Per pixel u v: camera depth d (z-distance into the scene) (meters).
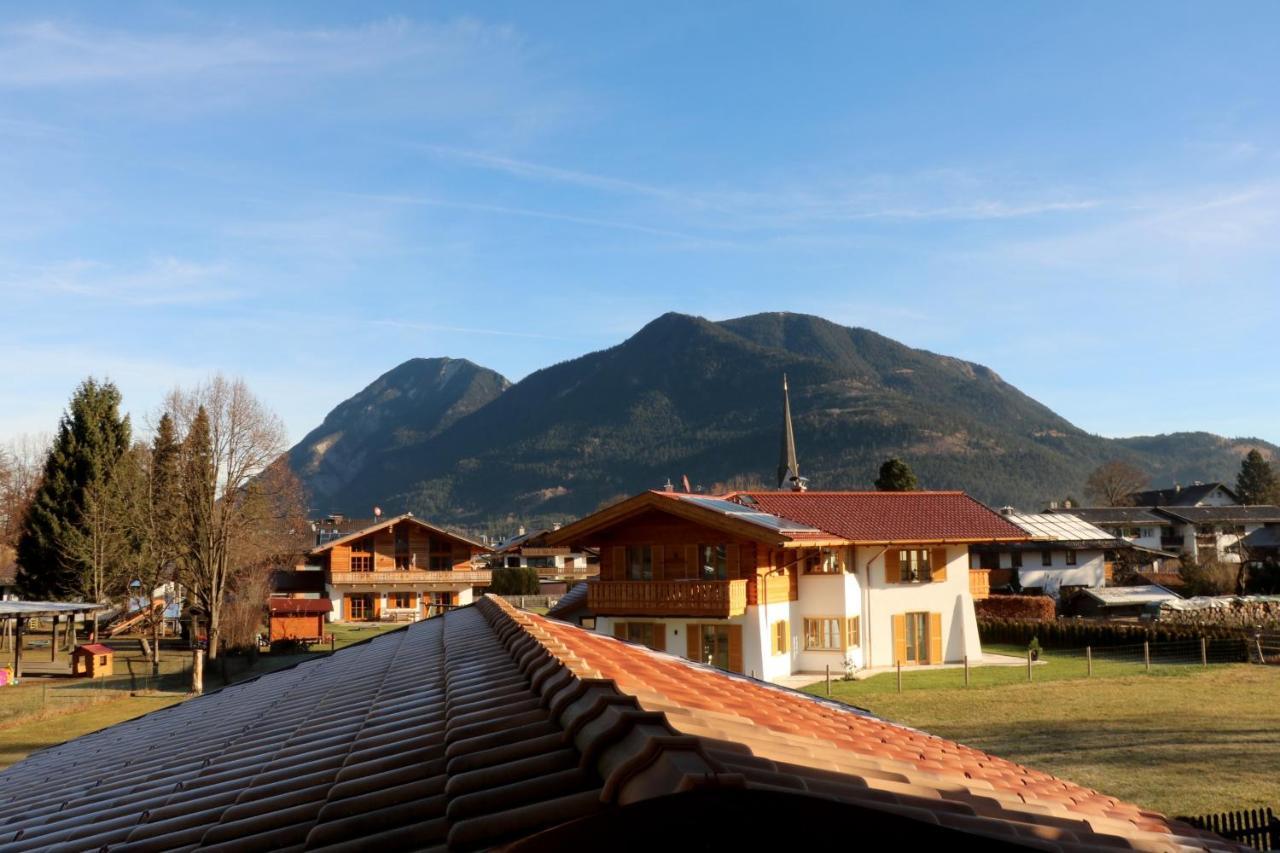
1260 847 10.84
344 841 3.20
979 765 6.43
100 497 51.19
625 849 2.35
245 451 44.72
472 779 3.38
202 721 9.37
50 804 6.52
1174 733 21.06
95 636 50.53
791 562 32.50
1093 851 3.45
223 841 3.83
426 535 69.69
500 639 9.11
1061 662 35.75
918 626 35.25
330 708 7.51
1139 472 116.75
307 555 68.81
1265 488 104.94
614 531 32.62
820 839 2.45
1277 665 32.75
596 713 3.70
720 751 3.10
